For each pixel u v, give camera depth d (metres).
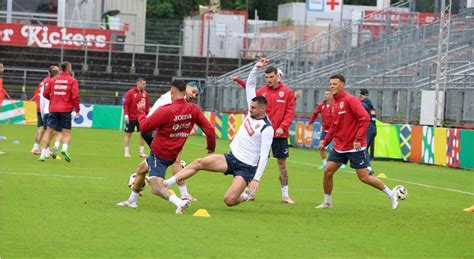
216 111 102.44
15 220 25.02
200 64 116.00
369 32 97.69
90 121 100.25
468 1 92.44
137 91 55.38
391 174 51.69
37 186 34.53
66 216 26.28
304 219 28.62
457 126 64.62
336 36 104.94
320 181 44.00
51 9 117.69
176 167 32.19
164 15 160.62
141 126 28.31
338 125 31.58
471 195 40.12
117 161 50.62
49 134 47.66
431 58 77.56
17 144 61.00
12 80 107.00
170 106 28.22
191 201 32.25
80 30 114.19
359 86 81.69
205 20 127.56
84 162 48.50
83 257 20.08
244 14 128.88
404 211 32.12
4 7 116.56
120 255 20.50
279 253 21.77
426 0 106.38
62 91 47.22
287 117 34.12
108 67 112.44
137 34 128.75
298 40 117.31
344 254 22.14
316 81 89.38
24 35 113.44
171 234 23.88
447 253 22.98
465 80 69.25
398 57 86.88
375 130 53.03
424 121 66.56
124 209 28.72
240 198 30.02
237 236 24.12
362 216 30.08
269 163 55.25
